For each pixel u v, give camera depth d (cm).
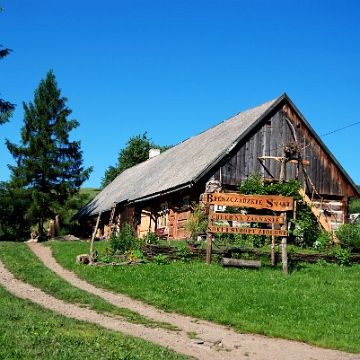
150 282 1691
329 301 1549
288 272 1920
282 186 2617
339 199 3136
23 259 2191
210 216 1995
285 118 3033
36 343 907
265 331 1272
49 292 1571
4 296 1416
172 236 2925
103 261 2000
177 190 2788
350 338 1250
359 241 2417
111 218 3241
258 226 2503
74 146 4112
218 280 1711
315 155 3086
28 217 3872
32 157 3947
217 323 1341
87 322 1191
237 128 3059
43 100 4081
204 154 3055
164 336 1172
